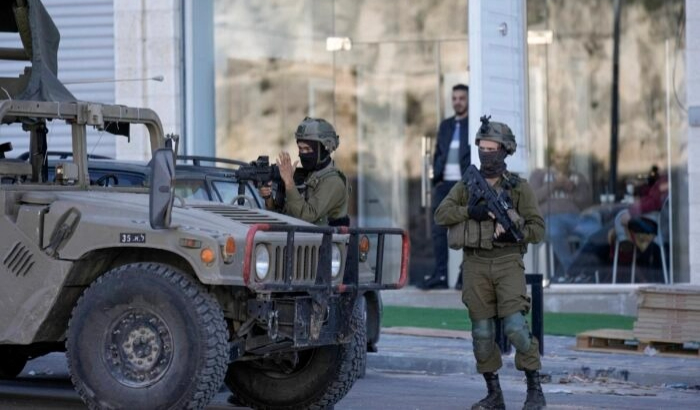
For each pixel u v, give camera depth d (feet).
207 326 74.08
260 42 165.58
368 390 102.73
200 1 162.09
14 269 78.54
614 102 157.38
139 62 160.45
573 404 97.45
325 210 86.17
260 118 164.96
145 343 75.10
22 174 85.51
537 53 159.12
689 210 147.64
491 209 84.58
